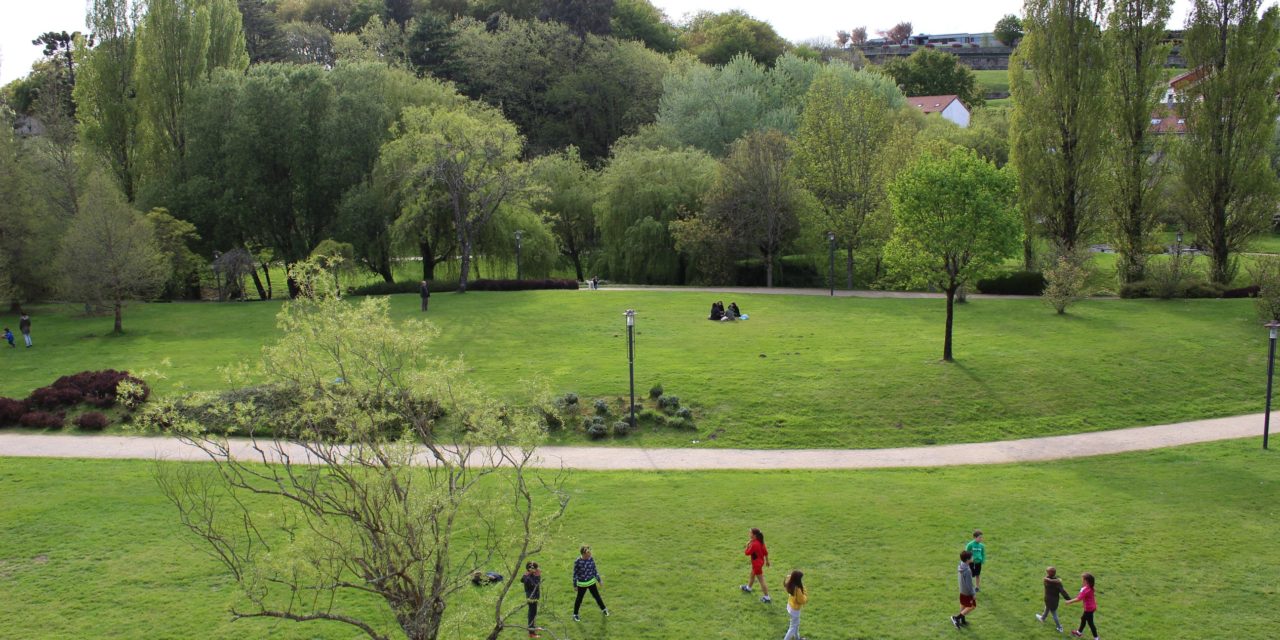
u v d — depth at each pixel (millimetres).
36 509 23906
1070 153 58094
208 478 24141
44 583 19656
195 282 66562
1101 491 25391
